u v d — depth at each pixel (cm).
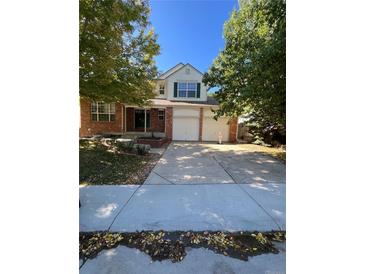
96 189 407
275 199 362
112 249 215
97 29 500
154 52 768
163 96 1522
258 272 184
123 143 872
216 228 262
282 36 540
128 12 562
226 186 434
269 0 607
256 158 778
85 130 1367
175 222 276
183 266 191
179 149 994
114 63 576
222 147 1098
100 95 715
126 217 288
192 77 1447
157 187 424
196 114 1373
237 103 837
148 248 218
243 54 742
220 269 187
